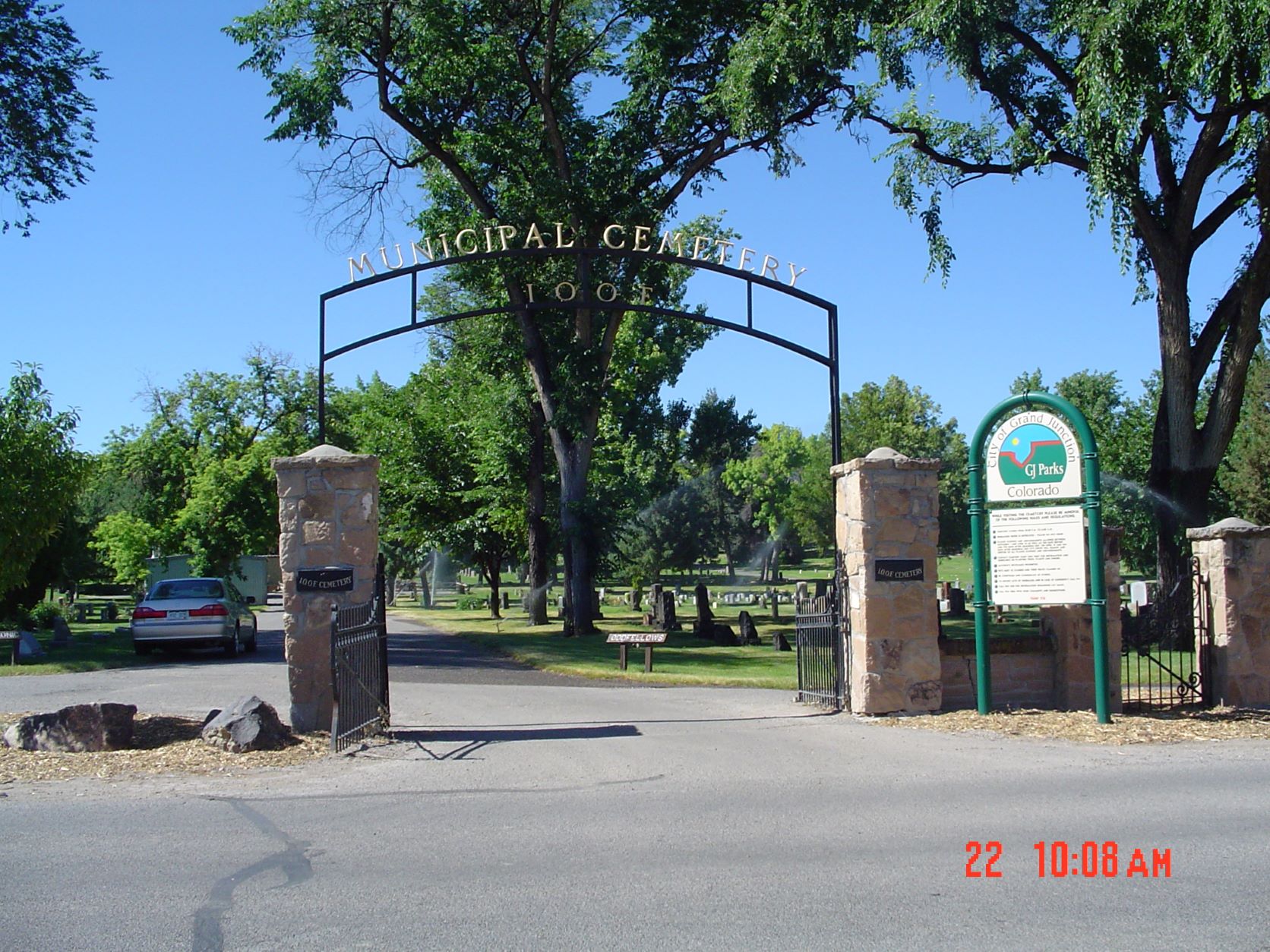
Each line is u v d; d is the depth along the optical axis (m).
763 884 6.13
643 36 27.59
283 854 6.79
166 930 5.39
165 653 23.06
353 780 9.09
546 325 30.34
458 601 55.59
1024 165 21.28
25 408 14.41
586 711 13.18
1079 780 9.02
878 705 12.09
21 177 27.11
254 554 51.75
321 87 25.80
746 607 45.09
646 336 45.72
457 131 28.30
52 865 6.53
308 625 11.22
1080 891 6.01
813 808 8.02
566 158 28.50
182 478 50.53
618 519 31.56
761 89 22.69
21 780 9.00
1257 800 8.21
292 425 51.19
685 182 29.25
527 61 29.06
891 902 5.81
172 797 8.43
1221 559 12.98
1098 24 17.05
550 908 5.71
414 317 13.75
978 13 18.91
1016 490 12.02
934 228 22.47
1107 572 12.57
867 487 12.21
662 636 18.41
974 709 12.40
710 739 11.02
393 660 21.81
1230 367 20.70
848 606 12.60
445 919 5.55
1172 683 13.71
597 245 27.84
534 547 36.97
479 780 9.09
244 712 10.41
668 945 5.16
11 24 25.98
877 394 62.84
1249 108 18.92
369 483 11.48
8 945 5.19
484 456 37.62
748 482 73.00
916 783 8.88
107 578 68.19
